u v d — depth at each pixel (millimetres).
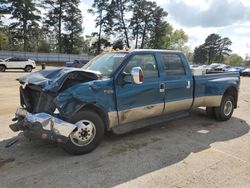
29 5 59375
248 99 11852
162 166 4414
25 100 4984
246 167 4410
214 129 6539
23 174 4098
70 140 4637
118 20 64875
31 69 28656
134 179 3975
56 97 4414
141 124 5586
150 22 68500
